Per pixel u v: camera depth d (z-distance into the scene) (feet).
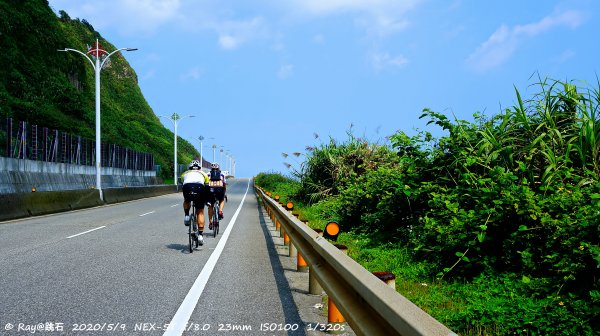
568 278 17.79
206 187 33.71
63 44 231.30
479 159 28.32
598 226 18.76
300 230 22.82
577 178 25.59
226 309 18.08
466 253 23.75
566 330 14.42
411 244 30.50
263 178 198.49
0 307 17.75
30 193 65.51
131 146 245.86
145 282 22.58
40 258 29.07
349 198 45.24
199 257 30.60
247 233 46.68
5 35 182.80
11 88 170.09
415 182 33.63
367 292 10.41
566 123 28.76
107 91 357.82
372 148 66.54
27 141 105.09
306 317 17.21
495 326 15.62
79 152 136.56
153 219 59.47
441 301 19.33
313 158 73.82
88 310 17.52
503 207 23.48
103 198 96.94
